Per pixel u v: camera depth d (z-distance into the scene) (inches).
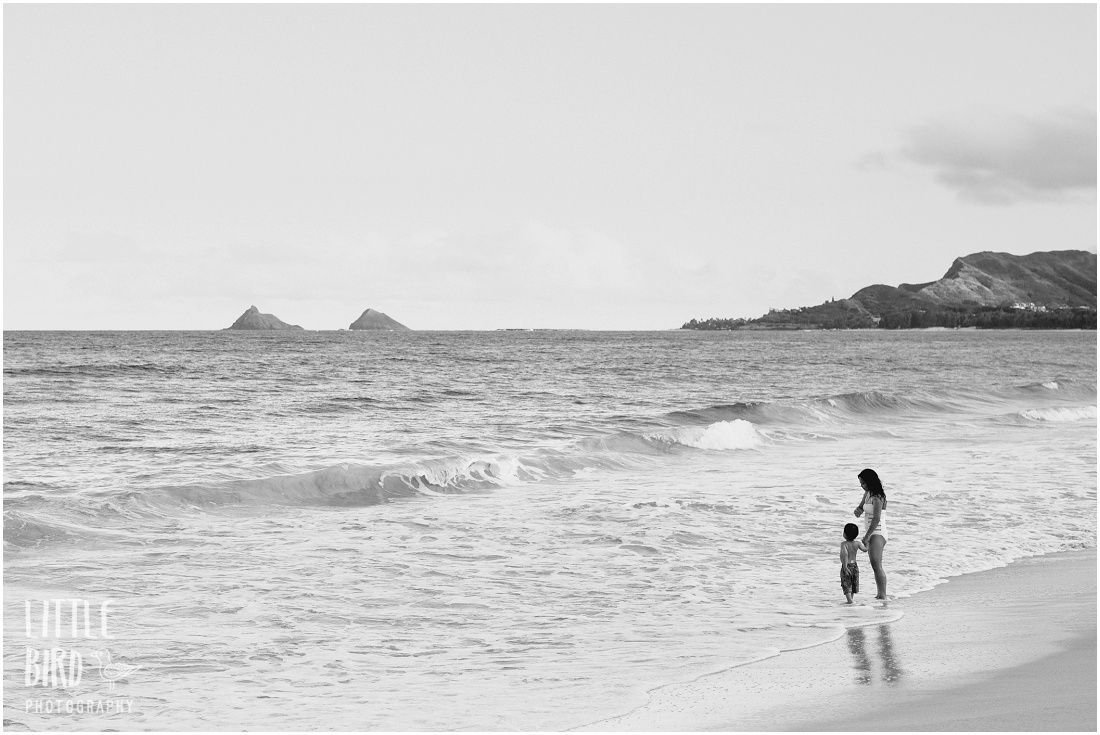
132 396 1524.4
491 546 506.0
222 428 1080.8
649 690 280.8
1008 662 298.4
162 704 270.4
